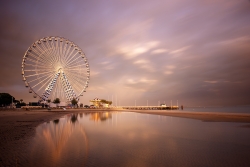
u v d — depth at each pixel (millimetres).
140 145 14844
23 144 14406
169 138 17781
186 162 10727
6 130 21016
